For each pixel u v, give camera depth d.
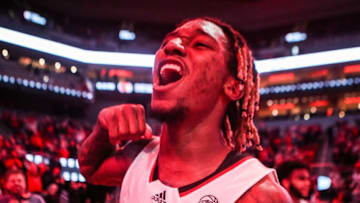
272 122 22.75
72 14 22.48
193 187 0.93
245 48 1.08
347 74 21.16
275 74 22.75
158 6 22.36
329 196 6.07
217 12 22.73
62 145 12.25
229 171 0.94
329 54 20.84
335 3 21.23
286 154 14.68
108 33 22.98
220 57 1.00
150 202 0.96
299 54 21.77
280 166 3.12
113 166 1.16
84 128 17.05
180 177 0.96
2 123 14.78
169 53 0.99
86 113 22.30
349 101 21.88
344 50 20.58
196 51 0.99
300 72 22.45
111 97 22.75
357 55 20.30
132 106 0.99
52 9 21.72
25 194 3.64
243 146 1.10
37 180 4.87
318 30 22.31
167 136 1.00
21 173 3.63
